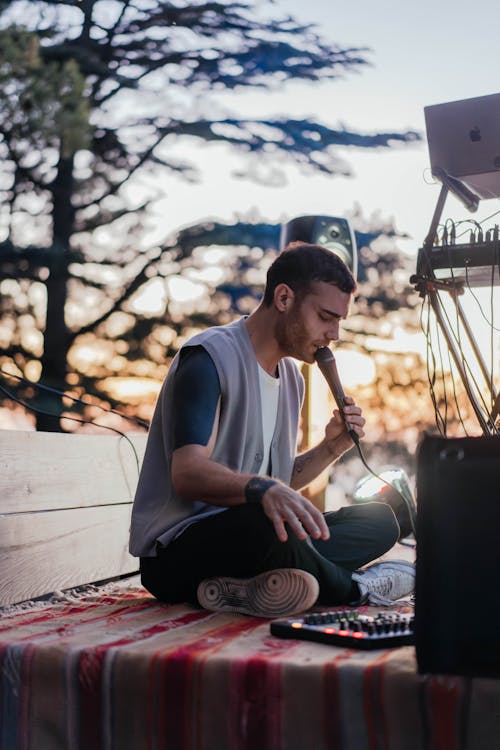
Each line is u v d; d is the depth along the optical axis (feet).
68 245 31.89
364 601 6.84
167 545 6.78
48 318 31.32
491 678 4.22
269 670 4.76
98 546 9.10
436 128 8.32
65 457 8.58
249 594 6.36
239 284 32.40
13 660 5.24
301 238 11.68
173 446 6.66
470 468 4.22
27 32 28.50
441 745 4.47
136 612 6.61
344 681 4.63
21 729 5.19
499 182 8.48
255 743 4.75
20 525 7.72
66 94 28.40
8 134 28.94
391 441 34.63
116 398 31.50
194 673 4.89
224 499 6.17
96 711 5.07
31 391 30.37
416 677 4.52
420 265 7.94
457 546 4.21
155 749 4.92
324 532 5.79
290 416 7.54
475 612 4.17
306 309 7.10
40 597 8.46
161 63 32.63
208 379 6.81
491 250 7.63
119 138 32.53
